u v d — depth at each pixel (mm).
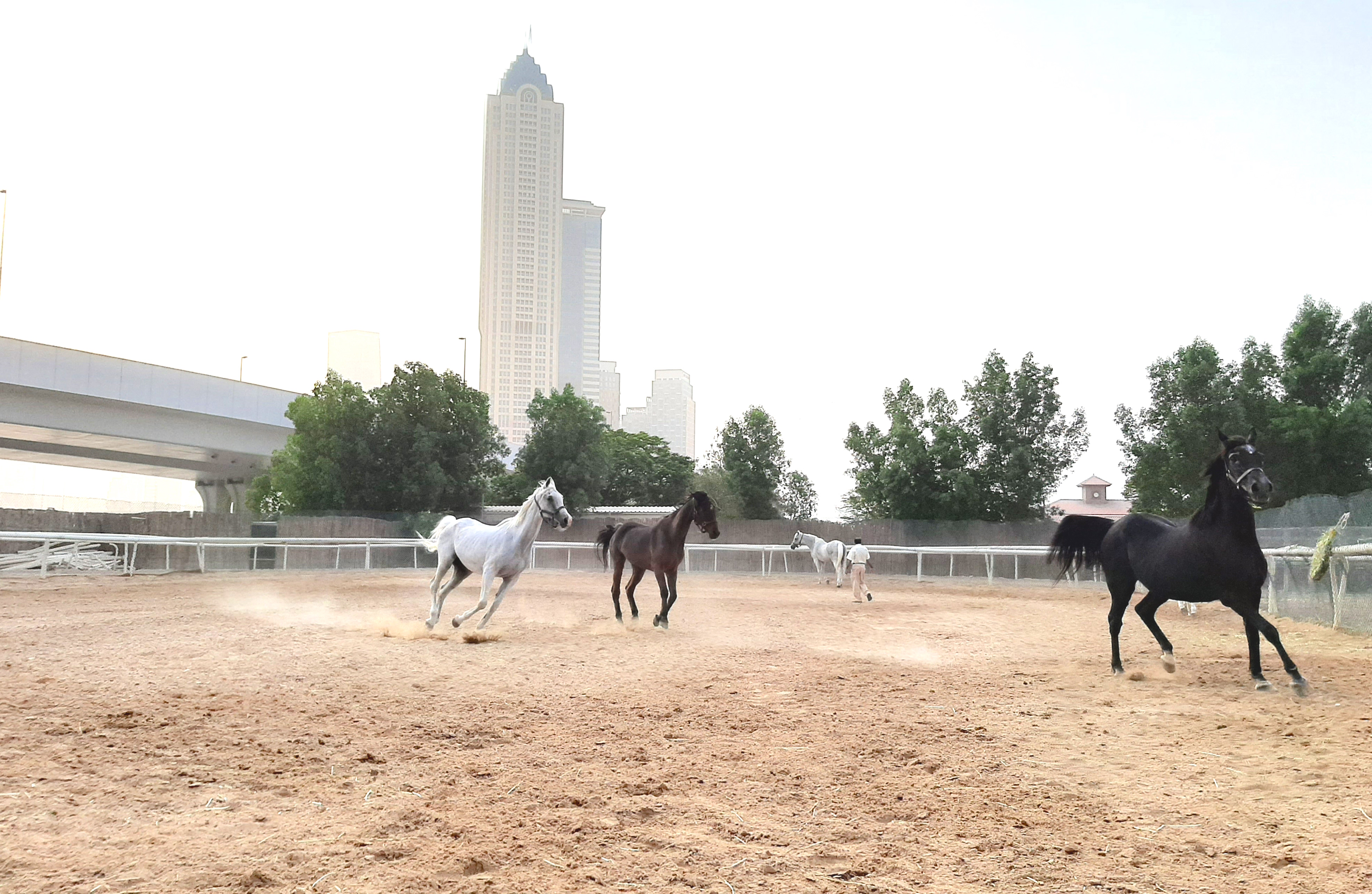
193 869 3650
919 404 41844
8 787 4754
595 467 47750
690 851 4023
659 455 64375
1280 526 19328
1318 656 11195
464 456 44469
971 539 35594
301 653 10086
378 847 3941
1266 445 35906
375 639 11625
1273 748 6078
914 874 3781
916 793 4969
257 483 49781
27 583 22266
